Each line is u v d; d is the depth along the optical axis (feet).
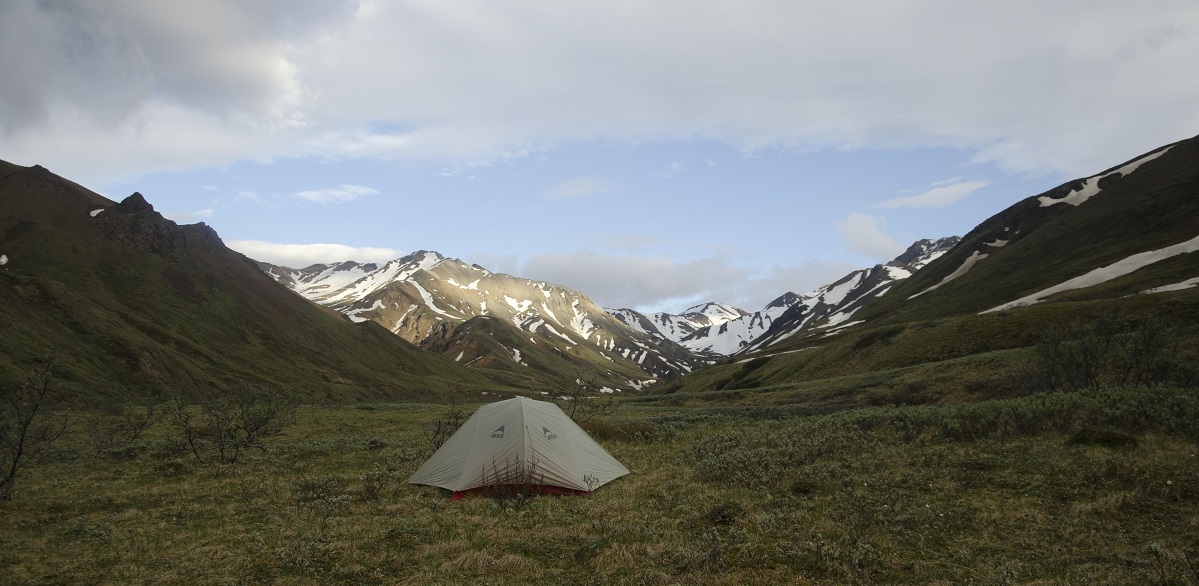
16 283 279.69
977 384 124.47
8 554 33.63
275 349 431.02
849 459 51.88
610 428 85.56
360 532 37.47
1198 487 35.14
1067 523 32.12
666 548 32.01
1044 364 107.14
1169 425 50.31
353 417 132.67
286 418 110.93
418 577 29.35
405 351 604.90
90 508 46.55
